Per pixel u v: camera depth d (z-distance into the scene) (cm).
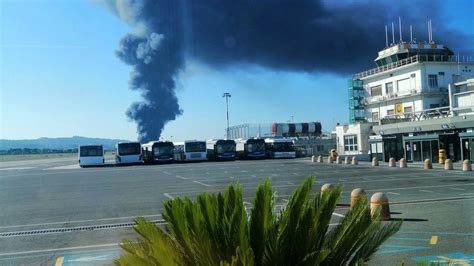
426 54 7056
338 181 2462
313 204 426
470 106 4716
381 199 1192
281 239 398
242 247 371
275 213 434
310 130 9169
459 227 1087
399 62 7144
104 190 2469
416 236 1002
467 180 2291
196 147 6384
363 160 5384
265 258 390
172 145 6275
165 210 432
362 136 6350
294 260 396
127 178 3406
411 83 6906
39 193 2473
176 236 405
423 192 1834
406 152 4328
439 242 941
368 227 421
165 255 389
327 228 426
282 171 3578
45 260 927
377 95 7706
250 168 4197
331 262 405
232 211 410
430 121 4459
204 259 388
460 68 6856
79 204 1886
